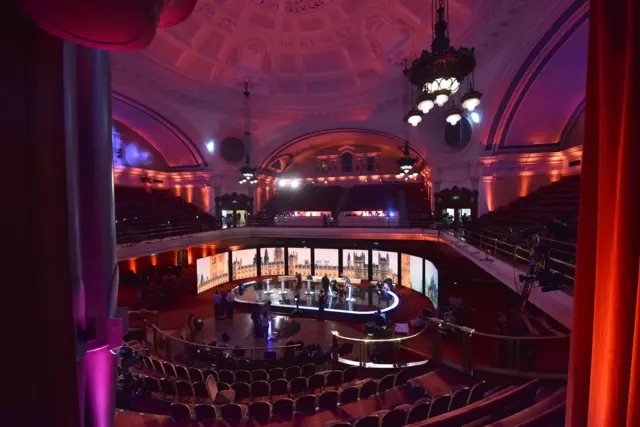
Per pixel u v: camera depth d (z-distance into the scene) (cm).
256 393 793
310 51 1980
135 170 2359
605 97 152
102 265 191
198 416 612
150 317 1528
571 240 696
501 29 1367
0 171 129
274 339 1382
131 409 729
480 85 1560
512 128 1695
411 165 1717
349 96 2125
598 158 163
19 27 134
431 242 1966
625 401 146
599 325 160
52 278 143
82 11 100
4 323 132
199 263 1998
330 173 2988
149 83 1847
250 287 2100
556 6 1107
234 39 1895
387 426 520
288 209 2731
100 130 192
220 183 2483
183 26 1730
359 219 2473
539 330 963
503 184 1808
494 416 459
